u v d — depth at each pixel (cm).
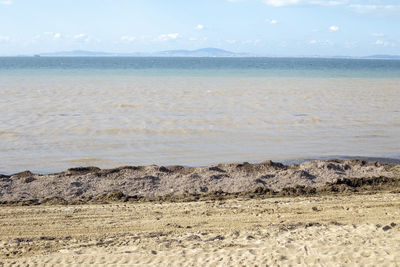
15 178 1124
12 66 9862
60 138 1661
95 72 6862
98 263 588
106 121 2033
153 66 10712
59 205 961
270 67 10731
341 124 2097
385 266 532
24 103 2617
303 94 3491
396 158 1455
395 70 9456
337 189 1096
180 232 749
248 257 586
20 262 605
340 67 11438
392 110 2633
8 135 1686
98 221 823
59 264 589
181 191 1082
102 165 1320
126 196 1035
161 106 2606
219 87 4038
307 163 1281
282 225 767
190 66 11000
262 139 1720
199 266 564
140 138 1694
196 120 2114
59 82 4388
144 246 656
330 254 579
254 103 2841
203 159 1405
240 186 1112
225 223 797
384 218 812
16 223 812
